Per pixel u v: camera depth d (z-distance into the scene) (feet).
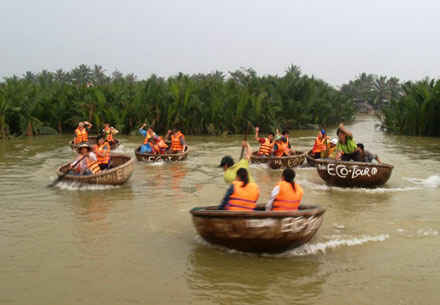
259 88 95.86
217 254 17.69
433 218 23.13
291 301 13.67
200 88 88.63
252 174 37.29
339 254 17.71
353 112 150.30
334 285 14.84
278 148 41.29
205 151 54.44
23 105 74.54
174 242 19.19
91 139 61.62
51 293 14.25
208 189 30.42
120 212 24.08
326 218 23.11
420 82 86.69
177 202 26.50
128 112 81.97
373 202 26.73
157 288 14.61
